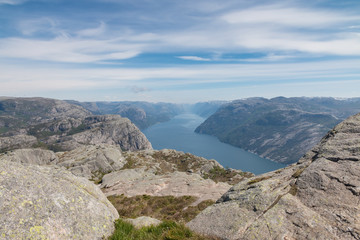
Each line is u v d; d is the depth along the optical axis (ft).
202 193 116.26
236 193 46.39
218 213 39.68
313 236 27.73
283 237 28.81
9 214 24.17
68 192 33.12
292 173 46.32
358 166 37.99
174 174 186.91
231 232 32.71
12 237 22.48
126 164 545.44
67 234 27.09
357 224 27.55
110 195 150.10
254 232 31.09
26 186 28.76
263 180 47.44
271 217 32.99
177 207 97.45
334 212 30.86
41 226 25.39
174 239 31.91
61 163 542.57
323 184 37.06
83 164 530.27
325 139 56.95
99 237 30.76
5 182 27.25
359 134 48.78
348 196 32.91
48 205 28.37
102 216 34.63
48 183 32.07
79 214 30.94
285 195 37.37
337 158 42.73
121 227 35.06
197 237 33.14
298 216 31.71
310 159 50.70
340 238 26.53
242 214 36.45
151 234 33.71
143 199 123.75
